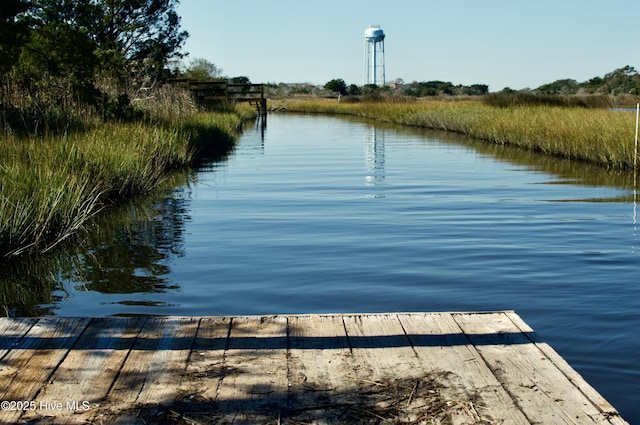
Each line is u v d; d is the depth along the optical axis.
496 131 23.05
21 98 13.47
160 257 6.97
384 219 9.07
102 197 9.80
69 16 21.66
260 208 9.90
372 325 4.25
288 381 3.50
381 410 3.21
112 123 14.70
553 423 3.08
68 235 7.79
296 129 31.09
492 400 3.29
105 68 19.16
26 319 4.35
